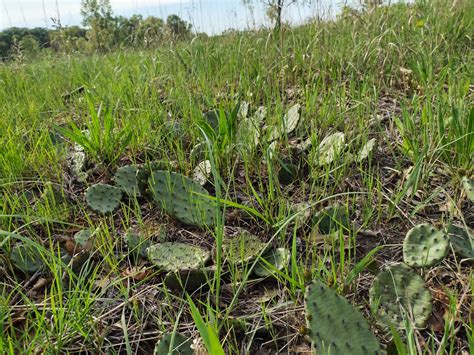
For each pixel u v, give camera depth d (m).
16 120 2.61
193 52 3.65
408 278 1.35
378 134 2.33
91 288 1.42
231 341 1.30
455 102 2.32
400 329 1.26
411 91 2.80
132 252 1.66
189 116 2.60
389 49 3.17
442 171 1.98
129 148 2.37
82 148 2.39
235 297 1.31
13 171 2.07
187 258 1.59
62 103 3.08
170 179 1.84
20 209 1.89
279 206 1.79
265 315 1.30
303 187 1.87
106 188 1.95
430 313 1.28
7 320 1.37
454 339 1.21
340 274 1.45
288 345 1.30
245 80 2.95
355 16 3.67
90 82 3.51
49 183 1.87
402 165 2.13
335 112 2.46
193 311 0.96
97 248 1.64
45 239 1.77
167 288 1.51
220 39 4.36
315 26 3.86
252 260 1.56
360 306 1.39
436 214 1.82
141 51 4.49
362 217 1.80
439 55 3.12
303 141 2.36
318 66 3.16
